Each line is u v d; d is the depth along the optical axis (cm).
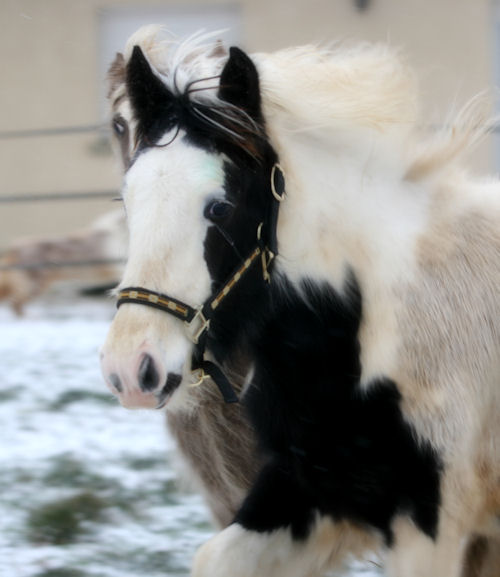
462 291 691
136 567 926
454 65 2578
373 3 2580
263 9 2631
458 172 751
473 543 771
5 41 2741
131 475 1123
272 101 680
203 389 768
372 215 693
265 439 715
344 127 691
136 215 632
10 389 1412
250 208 663
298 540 699
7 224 2781
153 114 655
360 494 681
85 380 1442
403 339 673
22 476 1120
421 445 664
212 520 829
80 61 2728
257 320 682
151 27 811
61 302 2458
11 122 2753
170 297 622
